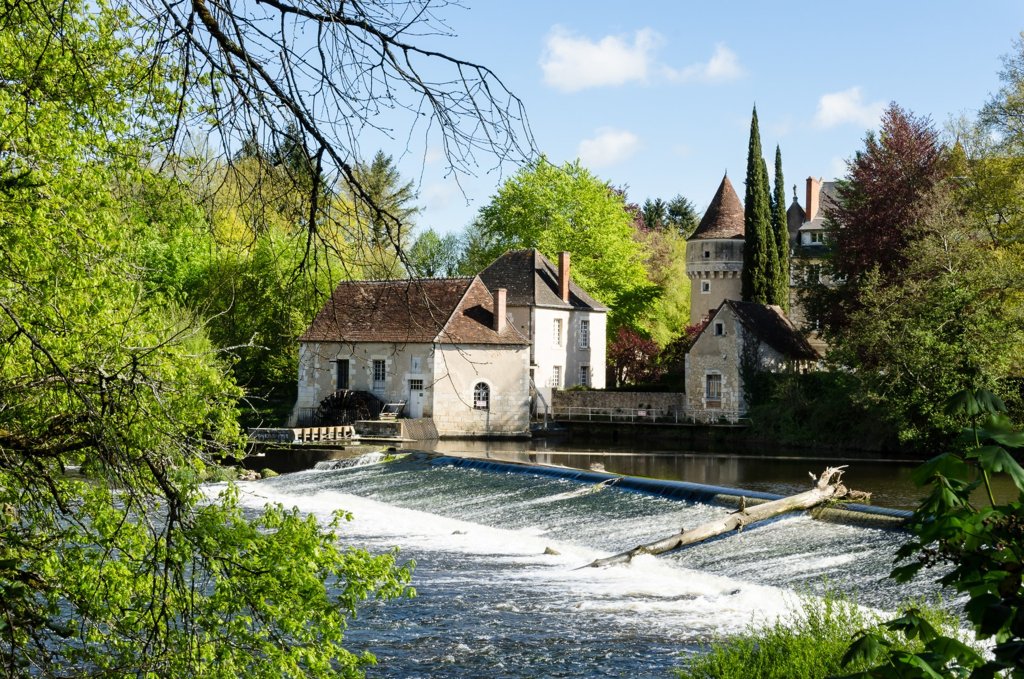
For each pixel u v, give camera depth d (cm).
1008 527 341
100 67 693
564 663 1191
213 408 621
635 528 2025
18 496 647
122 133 702
